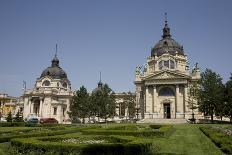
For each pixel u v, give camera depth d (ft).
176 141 92.99
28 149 63.98
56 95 379.76
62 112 370.53
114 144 61.21
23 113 368.07
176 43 350.02
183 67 335.47
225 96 234.17
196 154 66.28
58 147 60.70
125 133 104.99
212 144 84.07
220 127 144.56
